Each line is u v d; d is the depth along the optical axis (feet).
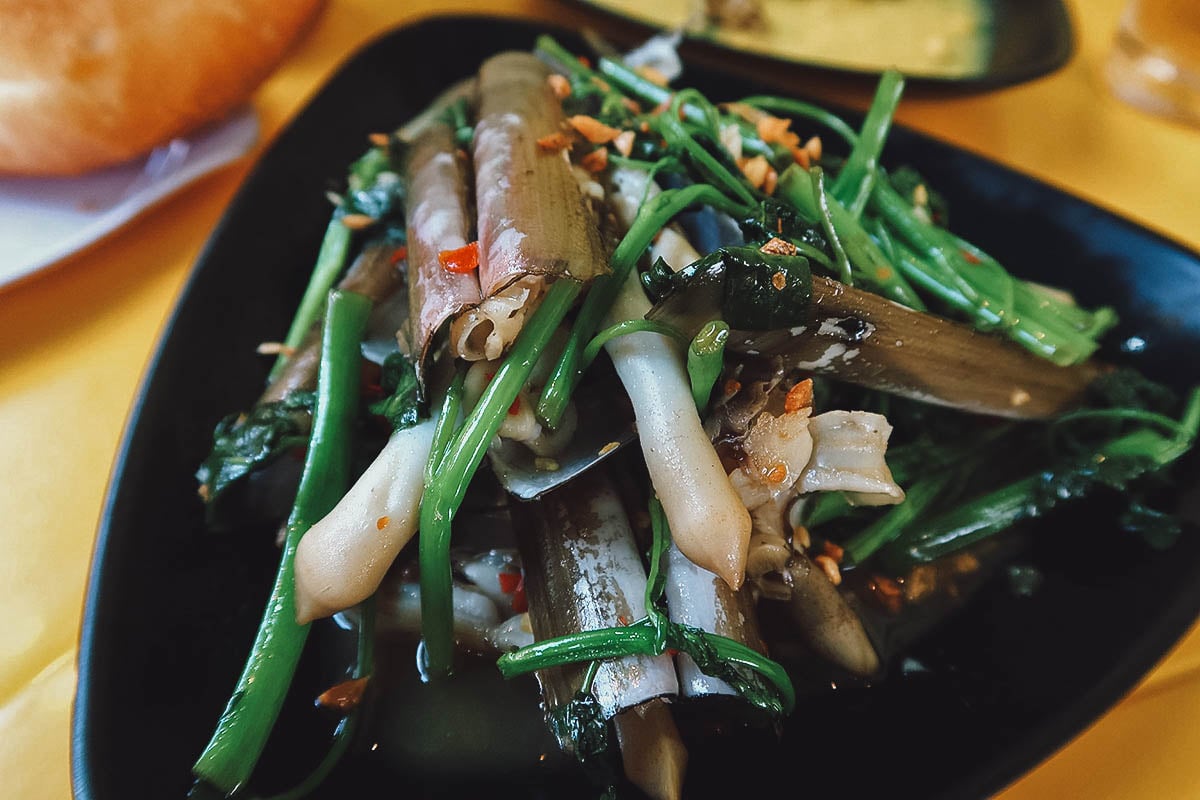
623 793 0.40
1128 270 0.59
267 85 0.76
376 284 0.53
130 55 0.60
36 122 0.60
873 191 0.57
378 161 0.61
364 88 0.68
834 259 0.50
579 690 0.40
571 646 0.40
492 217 0.43
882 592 0.50
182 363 0.50
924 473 0.53
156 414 0.47
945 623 0.48
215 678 0.42
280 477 0.49
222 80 0.65
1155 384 0.55
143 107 0.62
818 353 0.45
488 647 0.45
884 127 0.58
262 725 0.40
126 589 0.42
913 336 0.47
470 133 0.53
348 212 0.58
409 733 0.43
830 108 0.68
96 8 0.60
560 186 0.45
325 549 0.40
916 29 0.84
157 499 0.45
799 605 0.45
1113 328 0.59
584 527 0.44
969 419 0.56
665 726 0.41
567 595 0.43
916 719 0.44
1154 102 0.78
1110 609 0.47
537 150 0.47
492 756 0.42
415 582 0.46
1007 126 0.77
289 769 0.41
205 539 0.46
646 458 0.41
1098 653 0.45
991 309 0.52
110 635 0.40
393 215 0.56
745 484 0.43
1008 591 0.49
